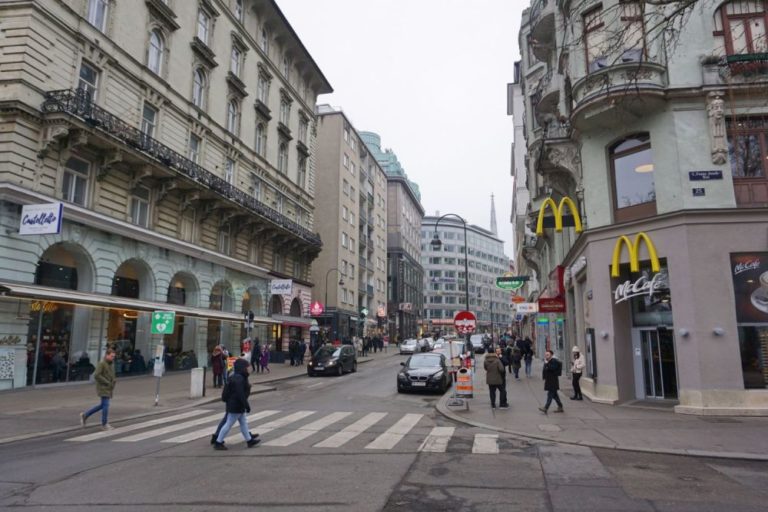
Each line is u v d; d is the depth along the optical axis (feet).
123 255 70.79
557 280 77.77
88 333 66.23
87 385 63.36
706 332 41.68
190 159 88.43
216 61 97.30
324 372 84.74
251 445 30.22
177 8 85.56
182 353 87.10
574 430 34.96
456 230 404.77
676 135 45.29
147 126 77.61
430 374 60.23
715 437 31.94
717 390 40.86
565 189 66.95
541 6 68.49
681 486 21.79
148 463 25.85
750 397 40.40
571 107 56.85
